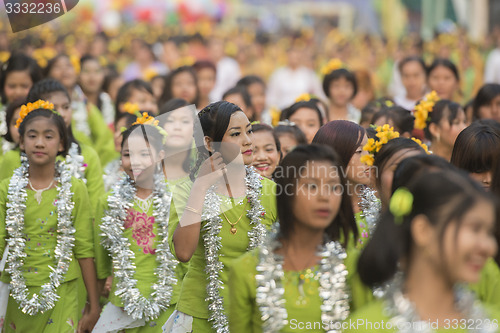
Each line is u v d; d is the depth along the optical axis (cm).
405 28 6738
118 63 4728
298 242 1000
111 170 2027
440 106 1784
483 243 782
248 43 5566
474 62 4359
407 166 908
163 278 1455
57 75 2392
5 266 1491
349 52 5144
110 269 1527
